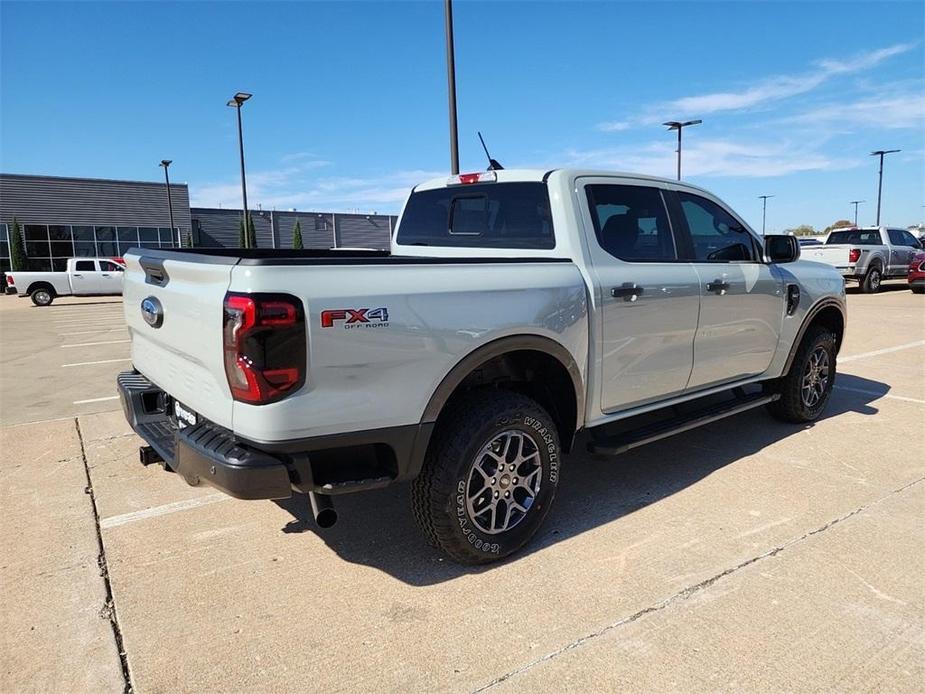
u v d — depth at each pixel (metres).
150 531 3.66
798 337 5.14
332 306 2.58
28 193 37.03
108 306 23.53
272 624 2.76
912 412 5.93
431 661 2.51
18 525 3.74
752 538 3.47
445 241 4.41
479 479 3.14
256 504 4.02
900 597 2.89
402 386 2.79
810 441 5.09
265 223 52.25
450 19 10.85
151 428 3.47
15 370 9.30
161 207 41.59
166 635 2.69
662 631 2.67
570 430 3.62
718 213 4.60
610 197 3.89
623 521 3.71
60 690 2.37
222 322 2.54
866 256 18.61
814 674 2.39
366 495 4.18
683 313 4.04
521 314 3.15
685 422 4.16
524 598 2.94
